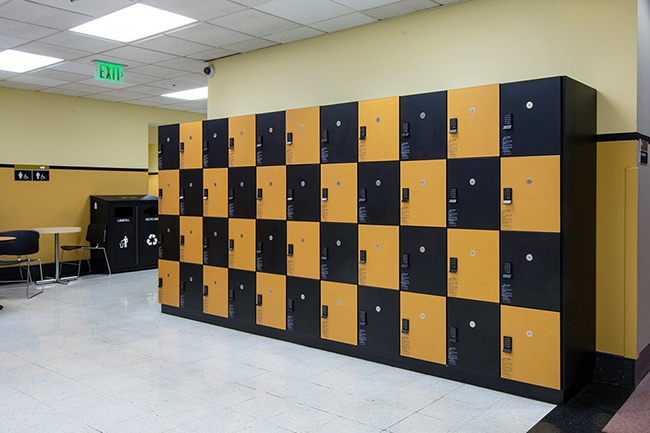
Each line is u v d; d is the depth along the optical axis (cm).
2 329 558
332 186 470
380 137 438
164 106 1034
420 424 330
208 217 577
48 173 883
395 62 508
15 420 337
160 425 329
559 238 352
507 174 372
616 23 390
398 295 432
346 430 322
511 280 373
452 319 402
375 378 413
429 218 412
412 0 458
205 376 418
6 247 726
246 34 561
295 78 591
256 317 535
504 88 373
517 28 434
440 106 404
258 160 525
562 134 349
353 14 496
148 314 629
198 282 591
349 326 463
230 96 661
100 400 370
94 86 827
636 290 390
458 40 467
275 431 321
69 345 501
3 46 601
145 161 1031
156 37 569
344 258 464
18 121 844
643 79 401
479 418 339
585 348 388
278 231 512
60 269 900
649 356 426
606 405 359
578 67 407
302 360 458
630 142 388
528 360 367
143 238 960
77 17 502
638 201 390
